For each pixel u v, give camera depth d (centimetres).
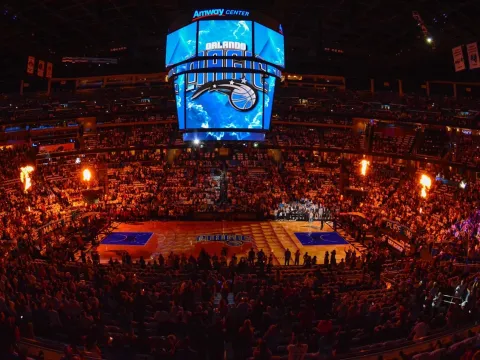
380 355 1072
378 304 1606
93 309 1506
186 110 3875
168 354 1090
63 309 1462
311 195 4934
